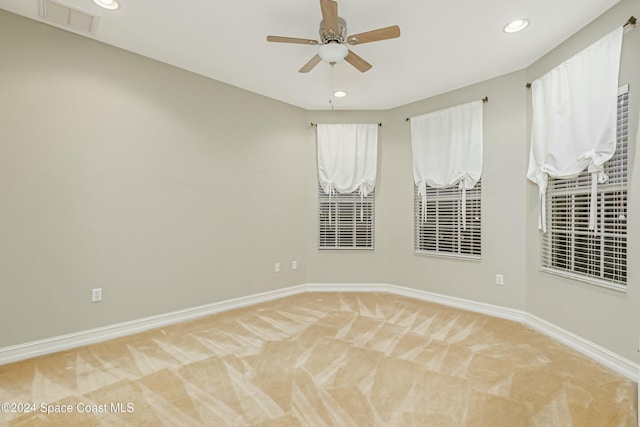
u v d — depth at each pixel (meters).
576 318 2.75
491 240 3.63
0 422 1.78
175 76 3.38
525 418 1.82
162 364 2.45
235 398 2.01
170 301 3.36
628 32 2.29
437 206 4.13
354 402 1.97
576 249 2.79
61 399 2.00
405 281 4.45
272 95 4.16
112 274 2.99
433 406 1.93
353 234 4.68
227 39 2.86
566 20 2.55
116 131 3.00
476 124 3.69
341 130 4.59
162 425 1.75
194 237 3.55
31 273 2.59
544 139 3.05
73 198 2.77
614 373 2.33
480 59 3.19
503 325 3.29
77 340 2.79
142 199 3.17
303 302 4.11
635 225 2.25
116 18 2.54
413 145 4.29
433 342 2.87
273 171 4.29
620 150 2.38
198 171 3.58
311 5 2.38
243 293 3.98
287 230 4.45
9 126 2.48
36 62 2.59
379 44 2.91
